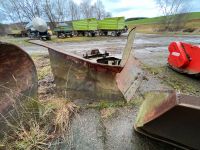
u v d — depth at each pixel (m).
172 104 1.36
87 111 2.67
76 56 2.82
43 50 9.84
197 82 3.91
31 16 33.50
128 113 2.61
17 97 2.27
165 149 1.89
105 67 2.60
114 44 12.37
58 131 2.24
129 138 2.10
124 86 2.81
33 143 1.99
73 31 21.92
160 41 13.71
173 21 28.47
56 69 3.08
